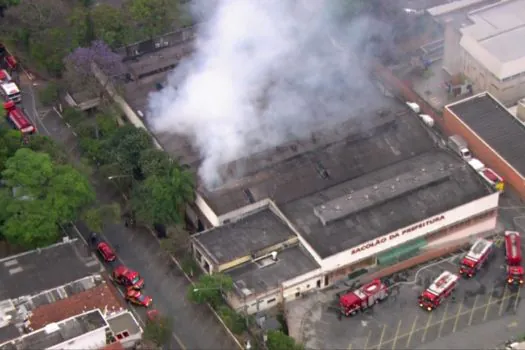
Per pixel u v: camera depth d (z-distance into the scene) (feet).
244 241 618.85
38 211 610.65
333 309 597.11
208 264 610.24
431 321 586.86
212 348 574.15
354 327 584.40
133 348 558.15
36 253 611.88
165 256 638.53
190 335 583.17
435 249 634.43
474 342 572.10
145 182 642.63
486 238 648.79
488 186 642.22
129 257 639.35
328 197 647.56
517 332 578.25
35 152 652.89
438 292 591.37
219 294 587.68
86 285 586.04
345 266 609.42
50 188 619.67
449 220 632.79
